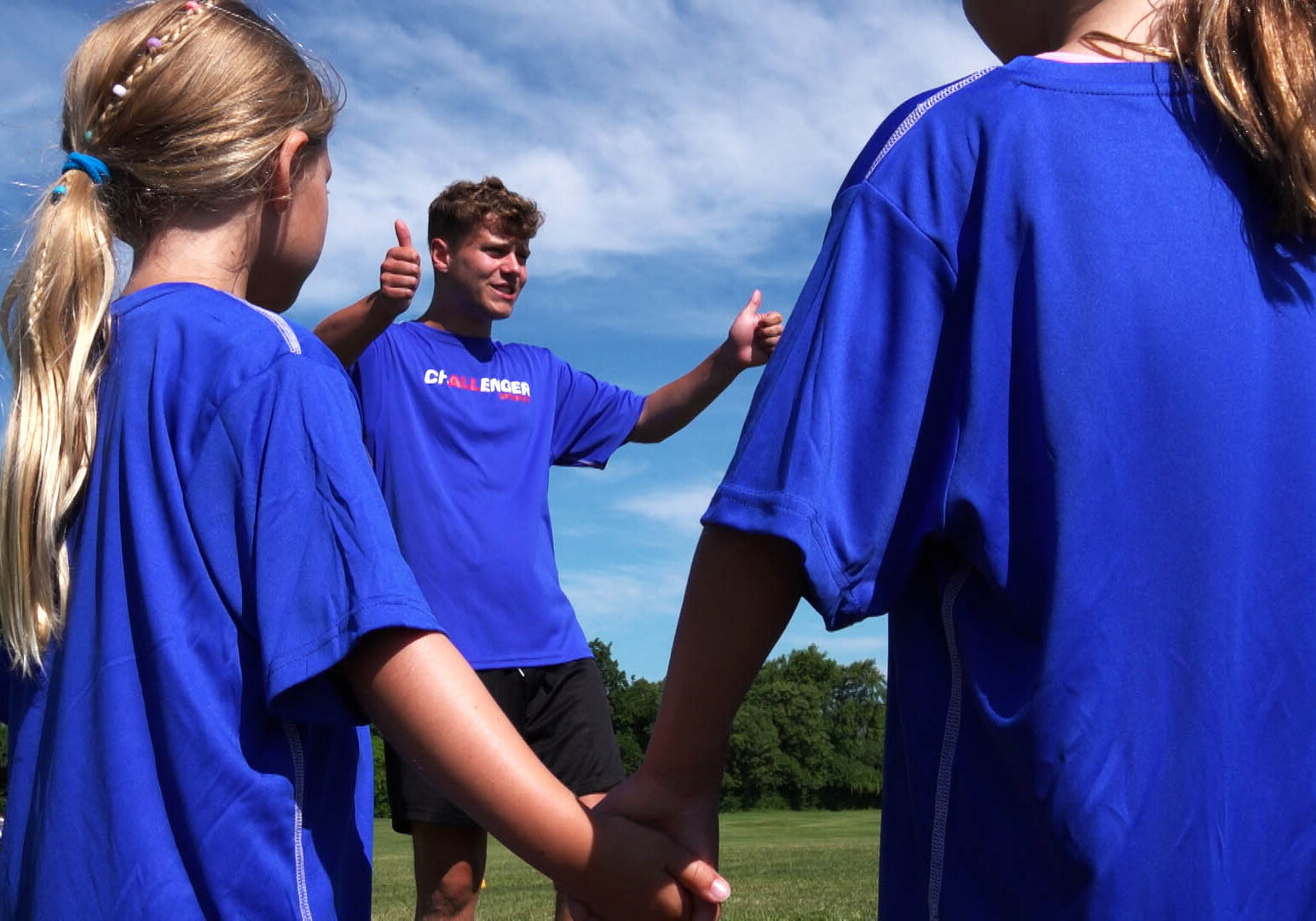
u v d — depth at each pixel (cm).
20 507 132
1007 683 102
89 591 132
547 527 358
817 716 8400
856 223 115
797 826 4338
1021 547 103
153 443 133
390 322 319
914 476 109
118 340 140
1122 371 104
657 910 128
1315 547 104
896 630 114
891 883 110
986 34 137
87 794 124
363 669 127
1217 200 109
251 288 158
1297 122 105
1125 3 121
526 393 358
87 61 151
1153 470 102
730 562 111
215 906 121
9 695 141
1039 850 98
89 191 143
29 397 134
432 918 322
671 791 125
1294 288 109
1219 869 96
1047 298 105
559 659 343
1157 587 100
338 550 127
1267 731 101
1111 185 108
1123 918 94
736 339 356
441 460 339
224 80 149
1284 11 109
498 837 130
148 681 126
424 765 127
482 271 353
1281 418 106
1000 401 106
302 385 134
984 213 109
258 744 127
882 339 111
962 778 104
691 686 115
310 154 157
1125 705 97
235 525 129
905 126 118
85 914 121
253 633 127
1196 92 113
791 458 107
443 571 332
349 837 136
